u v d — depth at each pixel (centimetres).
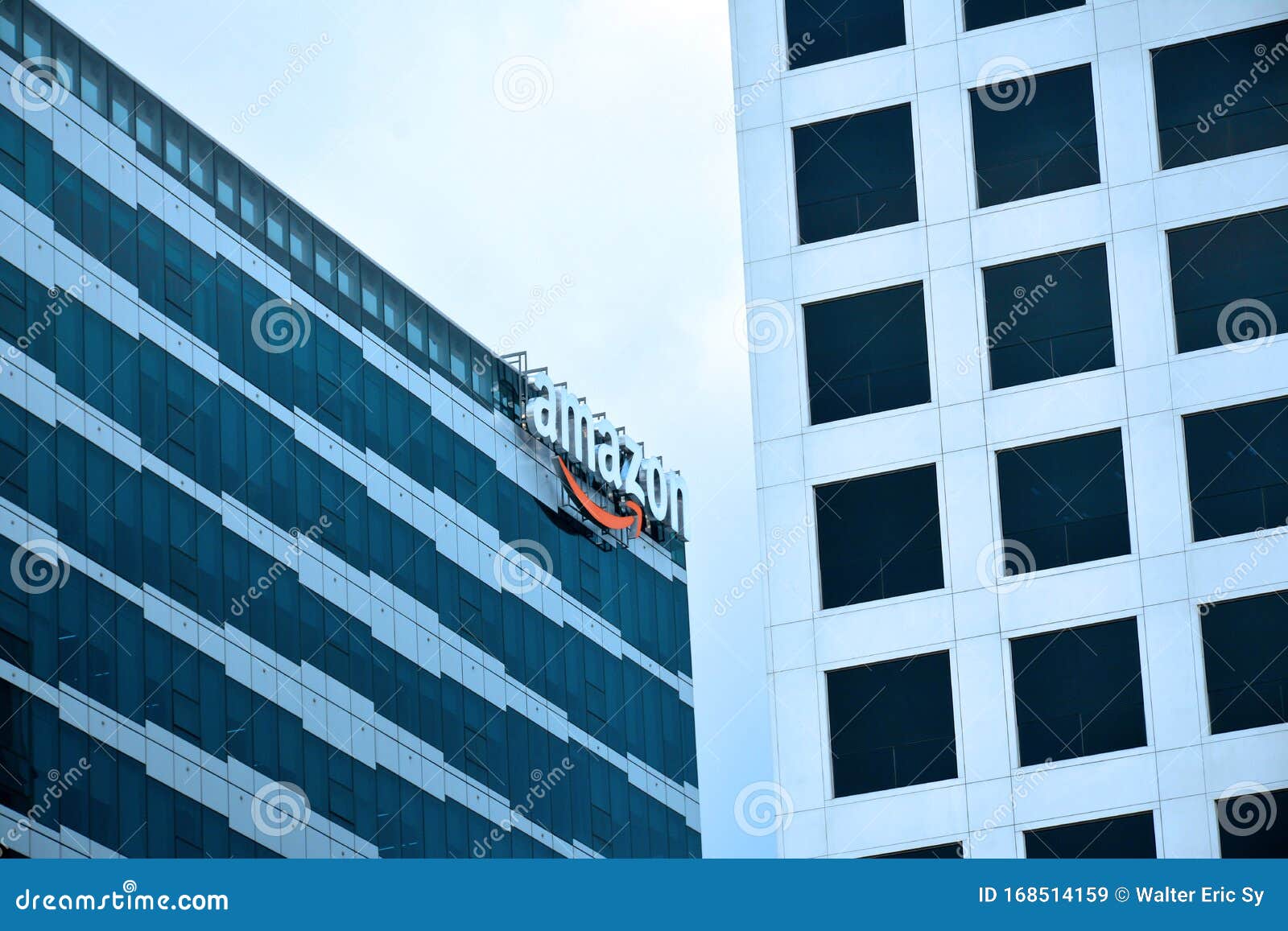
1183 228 5081
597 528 11681
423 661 9738
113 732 7781
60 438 7888
